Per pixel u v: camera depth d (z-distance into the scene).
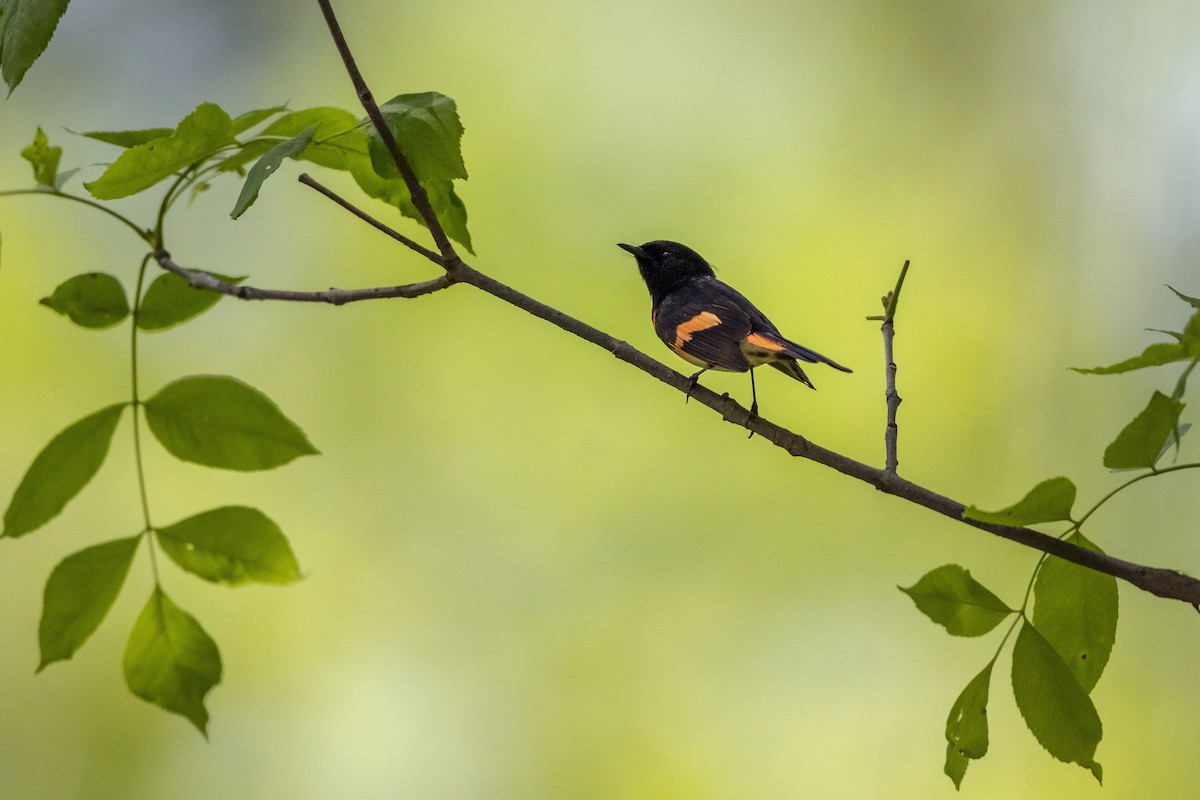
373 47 14.87
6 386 12.93
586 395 13.04
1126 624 12.76
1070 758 3.47
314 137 4.12
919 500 4.17
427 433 13.22
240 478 13.10
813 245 14.08
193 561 3.79
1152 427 3.36
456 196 4.25
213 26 16.12
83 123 15.53
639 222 13.72
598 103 14.25
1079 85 15.59
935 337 13.98
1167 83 15.46
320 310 13.69
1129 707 12.30
